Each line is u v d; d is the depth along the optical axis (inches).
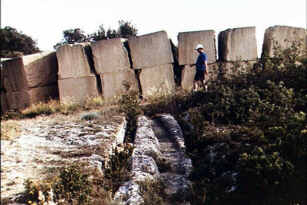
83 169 195.8
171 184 177.6
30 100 506.6
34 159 229.3
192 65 505.7
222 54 514.9
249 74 358.6
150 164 192.5
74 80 512.7
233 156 184.1
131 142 286.7
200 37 504.7
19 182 190.9
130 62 524.1
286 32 494.0
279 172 143.7
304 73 299.7
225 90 315.6
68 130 304.0
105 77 514.9
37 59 522.9
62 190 160.7
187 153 224.5
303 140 162.2
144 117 341.7
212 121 270.7
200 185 166.9
